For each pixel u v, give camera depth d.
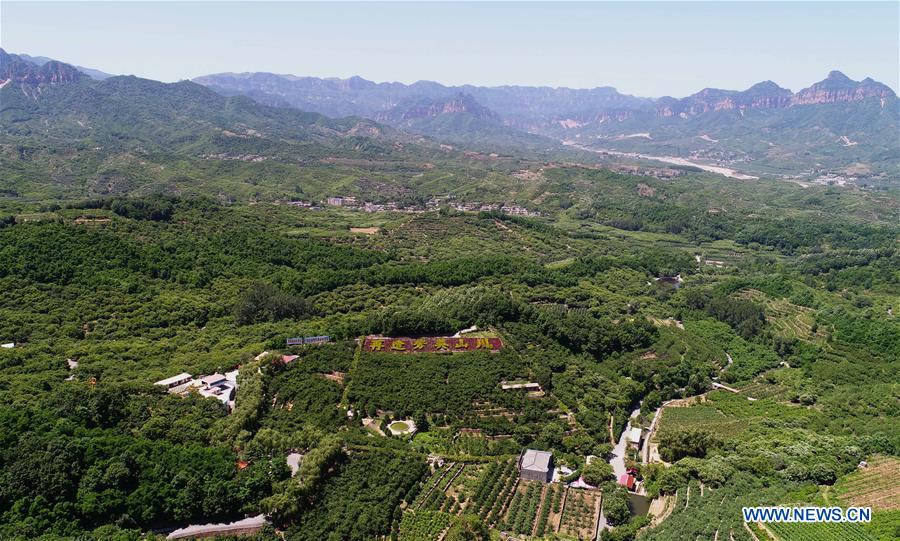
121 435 135.38
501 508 136.88
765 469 153.00
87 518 116.06
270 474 130.12
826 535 125.12
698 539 124.88
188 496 120.88
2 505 115.12
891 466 154.00
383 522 125.50
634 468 155.75
